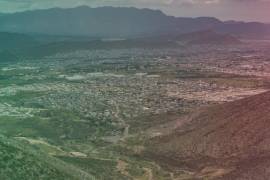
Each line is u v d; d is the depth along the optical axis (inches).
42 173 3250.5
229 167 6658.5
